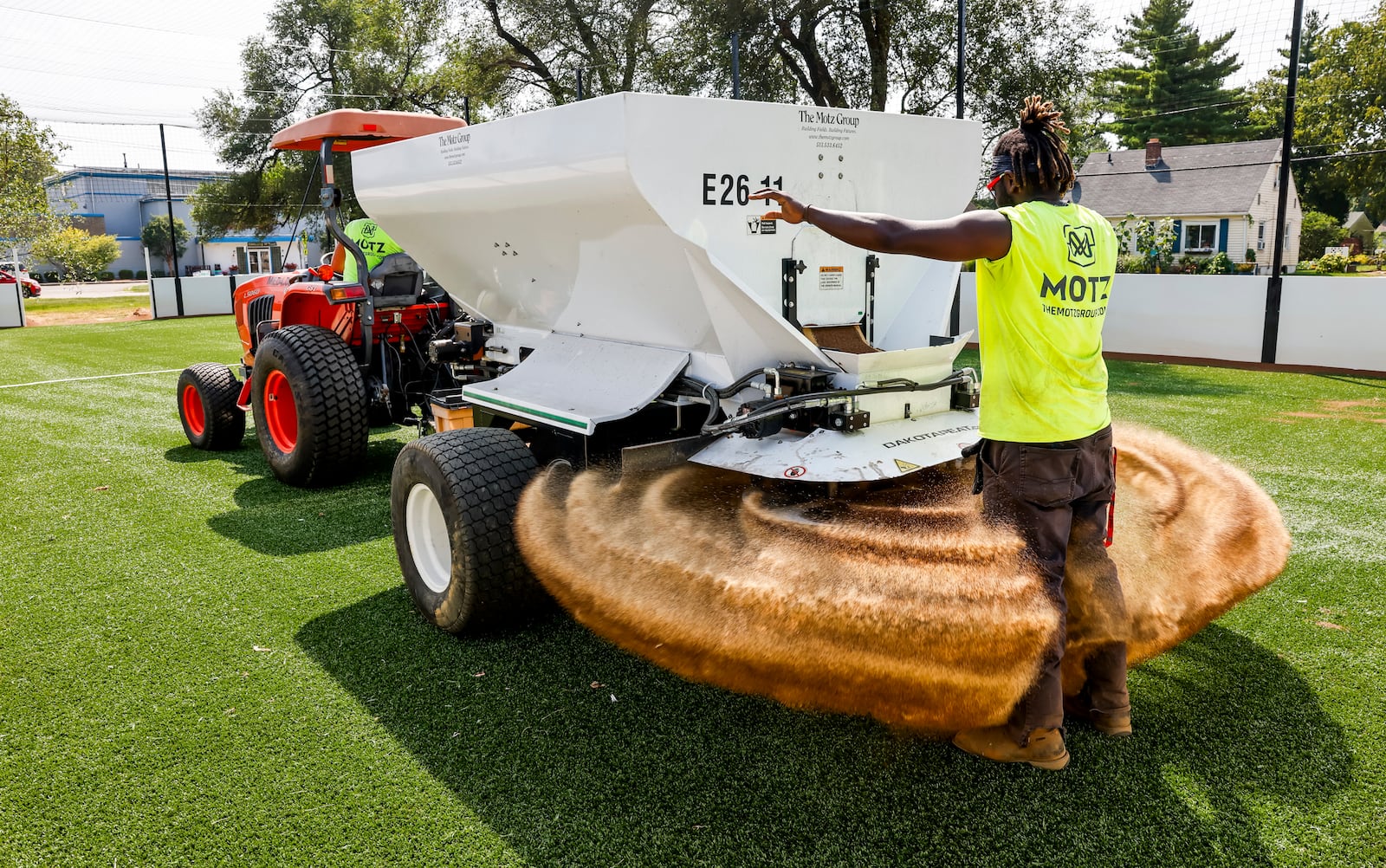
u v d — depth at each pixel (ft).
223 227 100.01
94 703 9.80
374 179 15.37
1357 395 26.73
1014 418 7.83
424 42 82.48
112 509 16.93
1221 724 9.09
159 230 176.24
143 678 10.37
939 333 13.08
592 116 10.09
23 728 9.33
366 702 9.81
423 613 11.91
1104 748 8.71
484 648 11.05
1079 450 7.82
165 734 9.20
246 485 18.67
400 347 20.08
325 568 13.85
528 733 9.16
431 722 9.40
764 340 11.00
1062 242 7.62
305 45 95.40
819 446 10.43
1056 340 7.63
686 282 11.09
